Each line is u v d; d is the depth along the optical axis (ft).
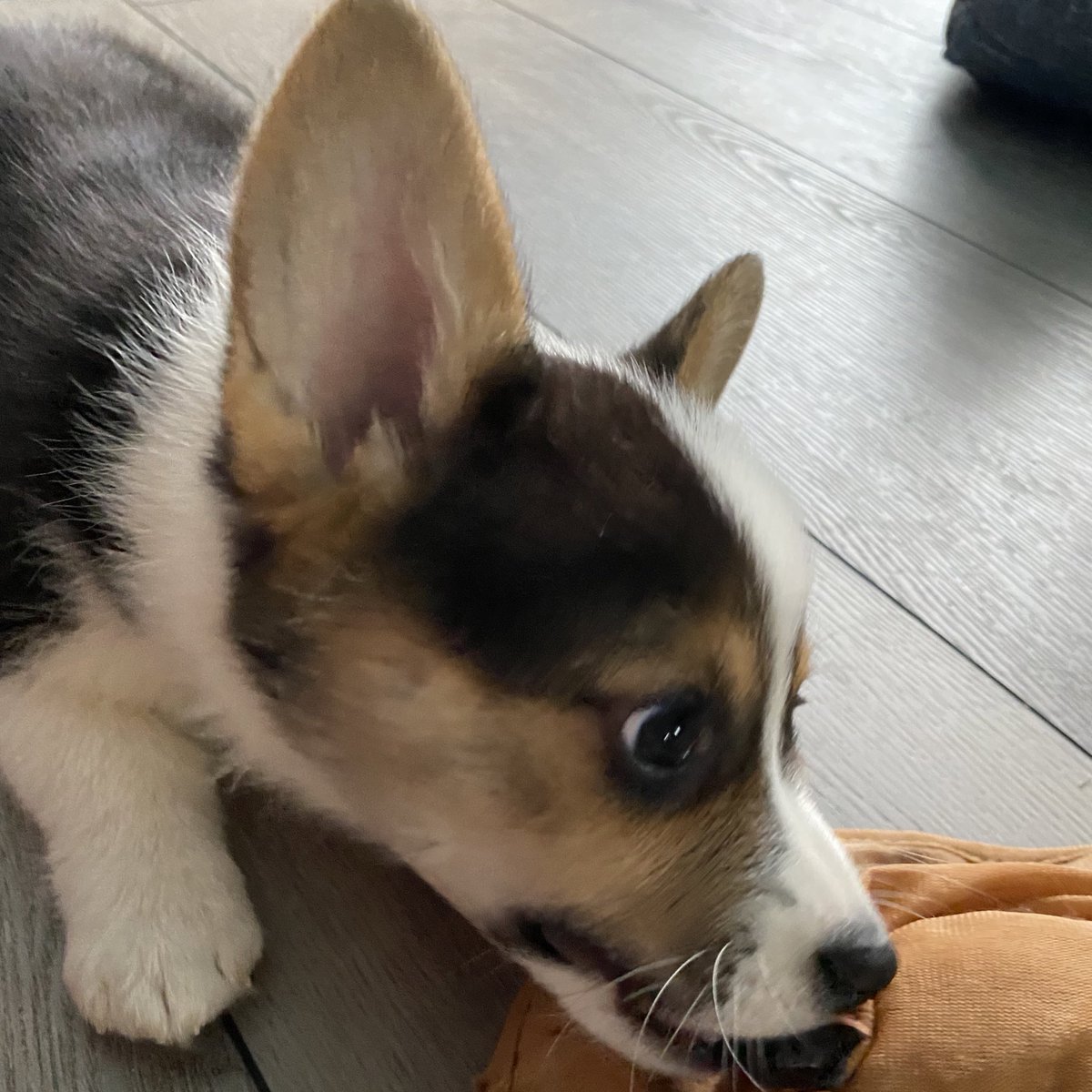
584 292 1.85
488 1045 0.98
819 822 0.90
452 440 0.82
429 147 0.75
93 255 1.05
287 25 2.50
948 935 0.88
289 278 0.77
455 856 0.88
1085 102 2.45
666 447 0.85
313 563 0.84
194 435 0.93
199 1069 0.94
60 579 1.01
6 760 1.04
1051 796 1.24
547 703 0.79
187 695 1.04
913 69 2.74
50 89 1.25
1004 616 1.42
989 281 2.00
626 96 2.48
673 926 0.85
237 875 1.03
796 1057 0.84
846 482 1.57
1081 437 1.68
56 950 0.99
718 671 0.81
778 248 2.03
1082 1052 0.77
